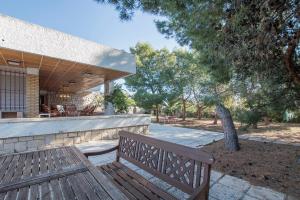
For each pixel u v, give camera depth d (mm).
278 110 4355
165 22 4852
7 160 2166
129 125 7117
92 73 7477
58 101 15906
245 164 3775
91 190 1466
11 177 1689
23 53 4762
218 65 4086
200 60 4762
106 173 2451
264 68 3207
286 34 2484
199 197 1524
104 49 6262
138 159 2559
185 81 13375
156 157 2279
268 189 2717
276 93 4090
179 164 1973
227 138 4984
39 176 1694
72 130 5527
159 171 2193
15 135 4504
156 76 15656
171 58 14891
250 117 4582
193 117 17688
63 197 1361
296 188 2725
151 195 1903
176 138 6902
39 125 4887
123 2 3176
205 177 1646
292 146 5375
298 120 10711
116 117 6699
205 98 6105
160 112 17203
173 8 3086
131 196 1889
